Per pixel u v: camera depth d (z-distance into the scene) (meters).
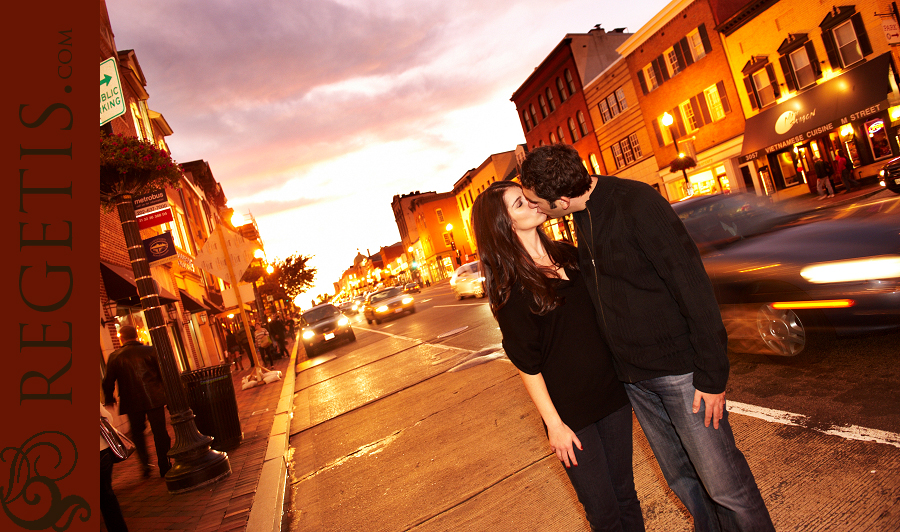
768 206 6.11
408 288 56.22
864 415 3.38
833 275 4.28
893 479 2.66
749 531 1.96
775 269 4.61
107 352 9.94
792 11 19.81
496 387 6.79
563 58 34.38
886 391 3.60
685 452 2.24
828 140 19.73
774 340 4.71
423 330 16.31
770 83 21.56
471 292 20.91
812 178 20.84
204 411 7.30
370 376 11.02
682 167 21.22
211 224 36.22
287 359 22.00
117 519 4.21
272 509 4.56
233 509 4.85
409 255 92.12
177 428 5.97
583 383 2.12
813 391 3.97
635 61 28.33
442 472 4.63
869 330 4.23
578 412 2.12
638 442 4.14
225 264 14.12
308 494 5.15
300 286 52.62
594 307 2.11
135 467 7.76
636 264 1.94
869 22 17.42
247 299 14.36
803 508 2.68
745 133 22.94
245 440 7.76
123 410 6.68
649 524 2.99
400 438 6.03
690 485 2.28
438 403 6.98
